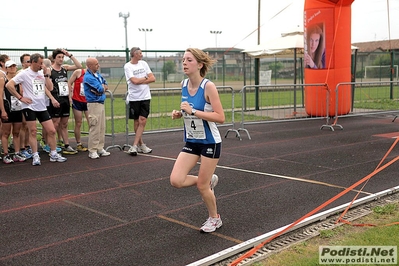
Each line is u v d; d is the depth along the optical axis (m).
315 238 4.35
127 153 8.83
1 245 4.27
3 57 8.02
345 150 8.89
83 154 8.75
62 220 4.96
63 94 8.64
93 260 3.92
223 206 5.39
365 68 27.92
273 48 17.02
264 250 4.11
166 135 11.39
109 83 18.77
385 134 11.00
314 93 14.76
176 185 4.29
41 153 8.88
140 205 5.48
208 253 4.04
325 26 14.24
